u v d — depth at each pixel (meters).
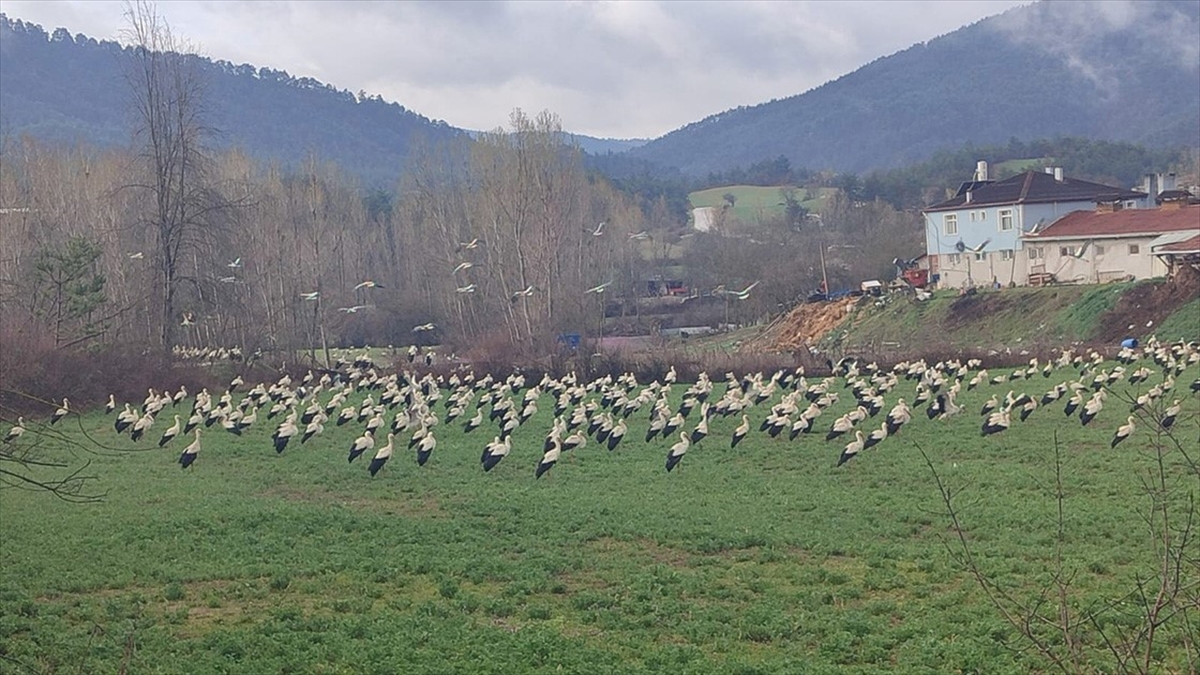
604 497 27.34
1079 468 28.67
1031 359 56.38
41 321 53.47
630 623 16.92
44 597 19.44
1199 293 62.25
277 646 16.12
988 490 26.41
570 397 46.75
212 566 21.25
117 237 66.62
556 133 75.00
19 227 63.28
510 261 73.44
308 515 25.66
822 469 30.62
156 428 45.88
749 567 20.22
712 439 37.03
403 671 14.80
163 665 15.46
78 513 26.53
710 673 14.38
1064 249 77.62
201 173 64.50
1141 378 46.91
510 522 24.59
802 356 63.88
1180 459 28.62
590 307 75.69
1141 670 10.13
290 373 66.31
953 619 16.41
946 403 39.31
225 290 69.50
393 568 20.77
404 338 87.38
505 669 14.78
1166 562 9.95
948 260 87.81
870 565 19.94
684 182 198.88
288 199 80.31
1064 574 17.52
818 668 14.41
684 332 86.38
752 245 102.38
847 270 94.44
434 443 34.31
